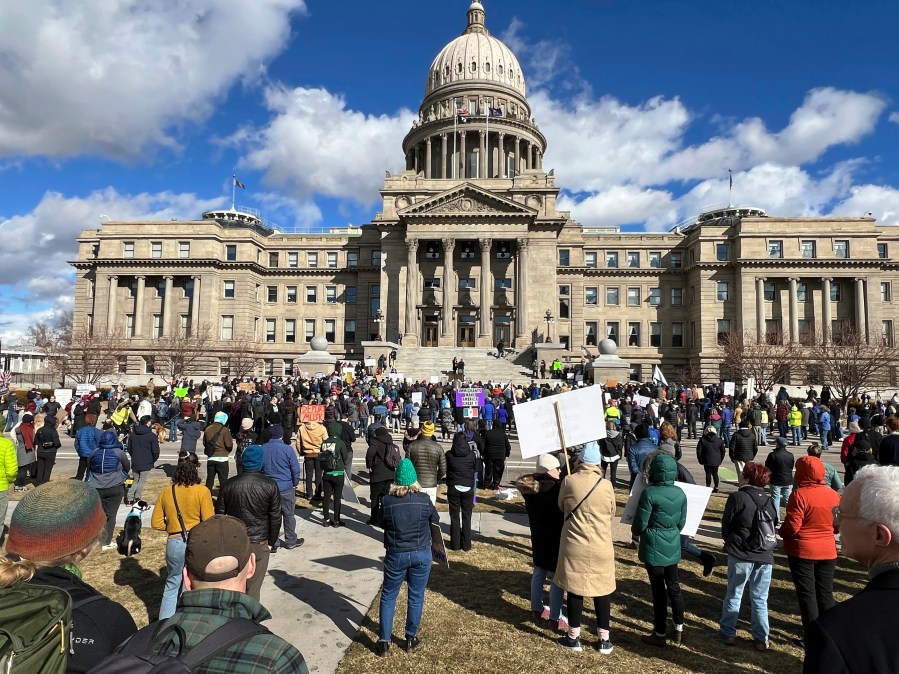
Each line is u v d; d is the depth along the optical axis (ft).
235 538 10.46
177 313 248.52
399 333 225.76
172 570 24.62
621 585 32.07
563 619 25.53
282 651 8.73
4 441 33.88
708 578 33.76
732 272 241.35
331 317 257.96
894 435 30.94
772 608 29.37
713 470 54.34
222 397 98.94
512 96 307.58
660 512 24.61
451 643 24.36
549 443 28.81
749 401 96.99
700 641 25.16
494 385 131.95
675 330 255.50
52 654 8.11
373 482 42.22
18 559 10.30
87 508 11.02
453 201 217.97
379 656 23.07
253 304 253.24
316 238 263.08
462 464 37.88
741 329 224.94
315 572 33.01
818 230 233.76
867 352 179.22
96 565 33.68
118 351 221.25
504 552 37.68
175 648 8.54
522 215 214.69
